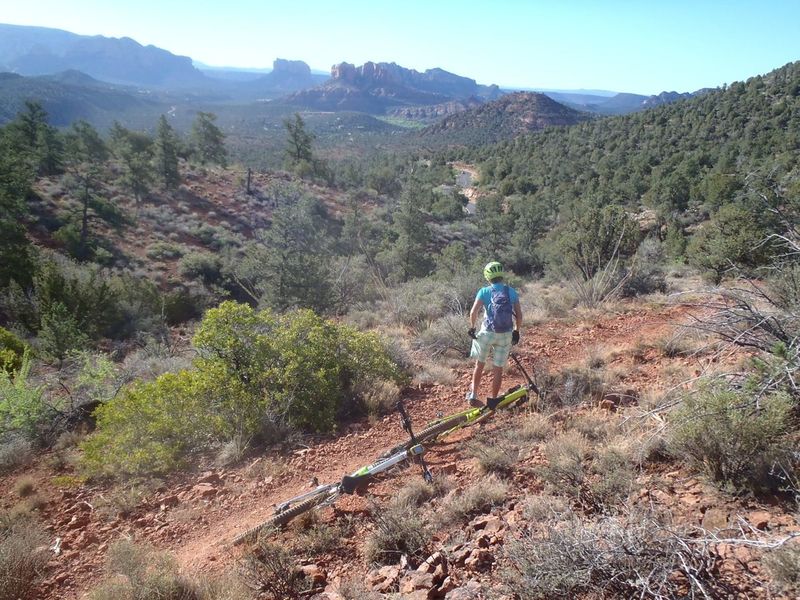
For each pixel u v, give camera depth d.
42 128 50.09
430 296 11.65
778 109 93.50
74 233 33.09
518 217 63.72
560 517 3.16
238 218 49.81
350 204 57.78
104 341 17.30
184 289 31.11
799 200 5.65
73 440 5.94
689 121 112.25
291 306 17.70
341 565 3.47
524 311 9.59
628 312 9.17
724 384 3.87
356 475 4.25
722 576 2.56
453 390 6.60
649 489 3.43
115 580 3.42
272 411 5.70
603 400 5.14
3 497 4.87
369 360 6.74
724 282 9.84
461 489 4.02
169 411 5.55
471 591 2.89
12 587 3.49
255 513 4.32
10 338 10.64
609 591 2.59
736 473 3.31
